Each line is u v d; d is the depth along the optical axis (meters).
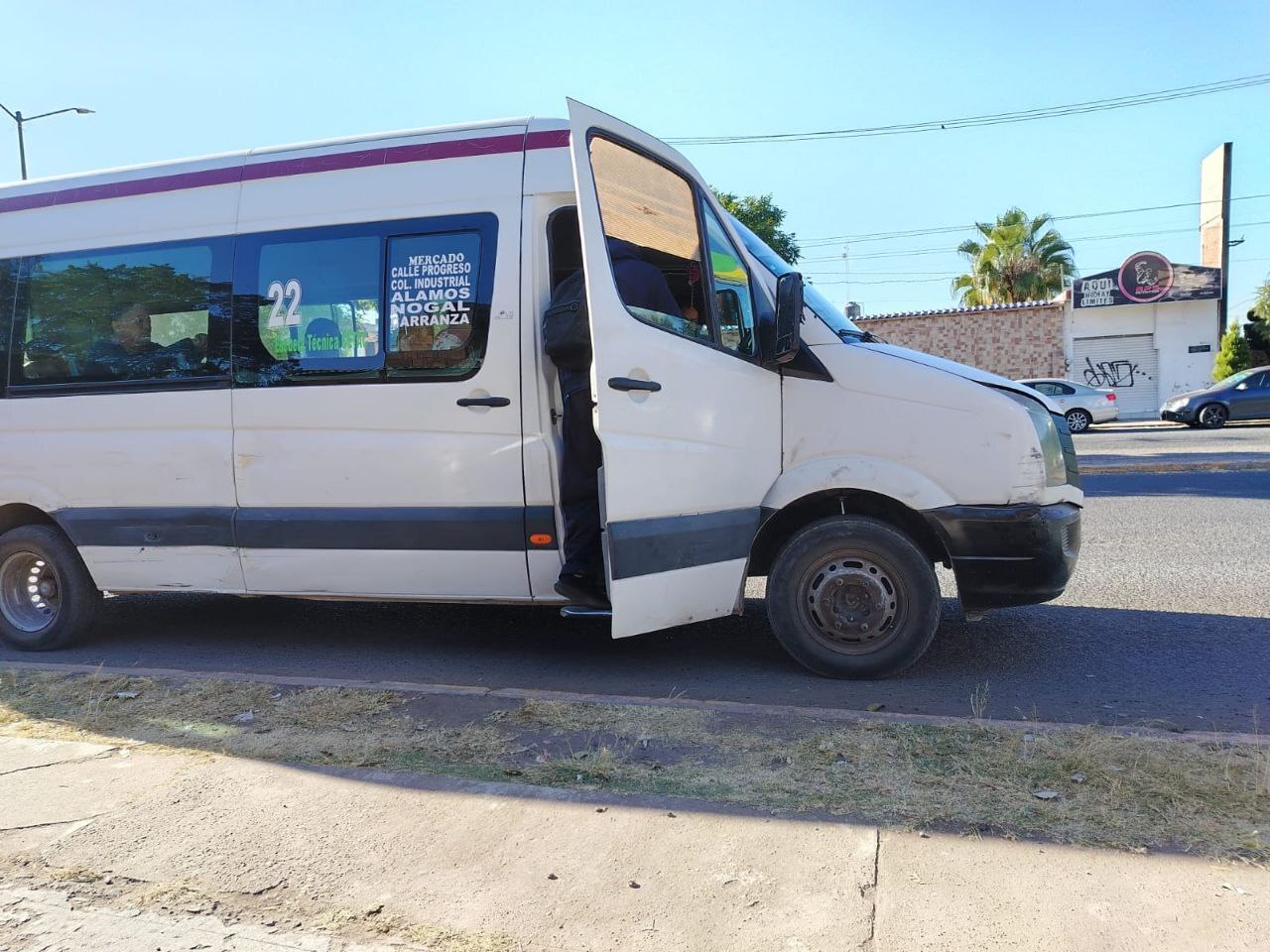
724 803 3.39
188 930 2.80
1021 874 2.89
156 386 5.64
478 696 4.57
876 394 4.92
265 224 5.48
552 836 3.22
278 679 4.96
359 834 3.28
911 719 4.14
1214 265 33.38
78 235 5.86
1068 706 4.58
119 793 3.63
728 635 6.02
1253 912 2.67
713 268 4.98
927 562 4.88
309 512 5.38
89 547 5.81
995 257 41.56
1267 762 3.55
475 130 5.22
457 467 5.13
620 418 4.34
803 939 2.65
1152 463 14.38
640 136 4.70
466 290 5.10
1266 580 7.14
